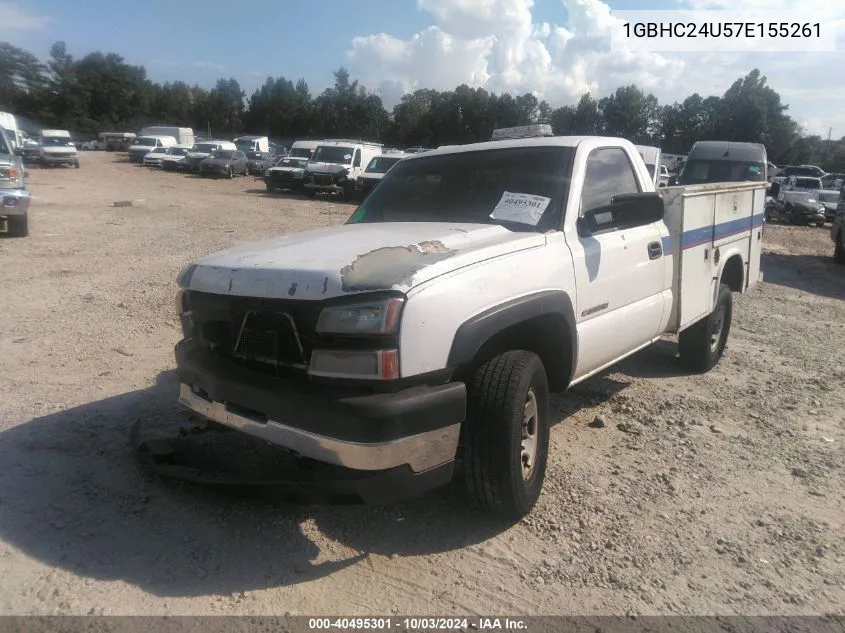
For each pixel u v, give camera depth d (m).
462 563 3.17
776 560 3.30
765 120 69.25
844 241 14.14
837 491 4.04
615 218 4.09
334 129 86.06
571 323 3.77
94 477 3.73
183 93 105.19
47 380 5.20
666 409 5.28
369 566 3.12
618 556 3.27
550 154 4.31
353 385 2.86
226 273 3.21
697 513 3.71
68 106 94.81
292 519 3.46
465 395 3.02
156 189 27.36
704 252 5.48
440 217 4.27
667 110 72.56
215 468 3.61
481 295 3.14
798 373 6.42
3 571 2.91
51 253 11.02
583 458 4.34
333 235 3.80
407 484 2.91
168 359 5.79
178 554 3.11
